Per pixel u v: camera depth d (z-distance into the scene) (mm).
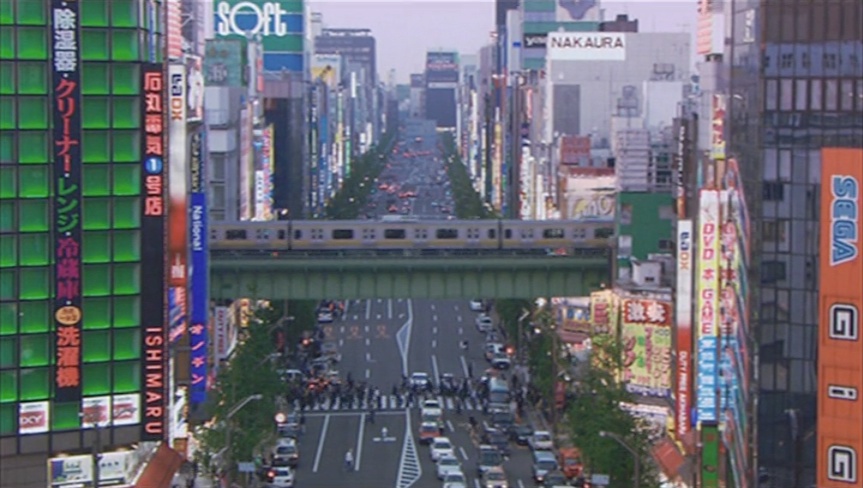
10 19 131375
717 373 144250
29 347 132875
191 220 165125
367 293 198500
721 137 150250
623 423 146875
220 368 182875
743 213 132875
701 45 169125
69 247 133250
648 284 189125
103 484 135750
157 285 137250
